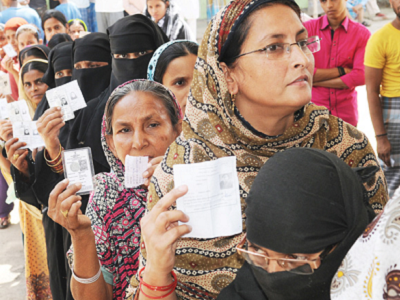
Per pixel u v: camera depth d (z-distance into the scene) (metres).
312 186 0.88
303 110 1.30
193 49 2.56
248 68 1.16
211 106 1.26
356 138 1.36
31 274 3.06
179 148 1.31
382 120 3.70
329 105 4.02
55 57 3.49
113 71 3.02
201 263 1.27
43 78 3.64
